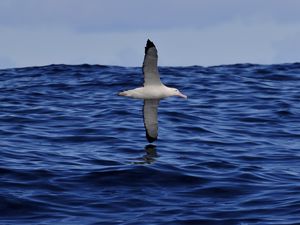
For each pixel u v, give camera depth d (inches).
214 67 3316.9
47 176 1433.3
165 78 2930.6
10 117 2111.2
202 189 1390.3
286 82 2842.0
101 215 1240.2
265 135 1932.8
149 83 1389.0
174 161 1589.6
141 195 1347.2
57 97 2524.6
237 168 1549.0
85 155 1643.7
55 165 1529.3
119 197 1333.7
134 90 1387.8
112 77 2970.0
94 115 2162.9
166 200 1326.3
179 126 2009.1
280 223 1190.3
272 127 2033.7
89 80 2906.0
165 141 1819.6
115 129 1947.6
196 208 1279.5
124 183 1412.4
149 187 1397.6
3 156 1592.0
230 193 1370.6
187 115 2164.1
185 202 1314.0
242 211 1259.8
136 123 2041.1
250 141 1847.9
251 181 1451.8
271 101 2410.2
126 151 1702.8
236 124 2065.7
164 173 1467.8
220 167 1553.9
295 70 3127.5
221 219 1221.1
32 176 1427.2
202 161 1593.3
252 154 1705.2
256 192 1374.3
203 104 2358.5
